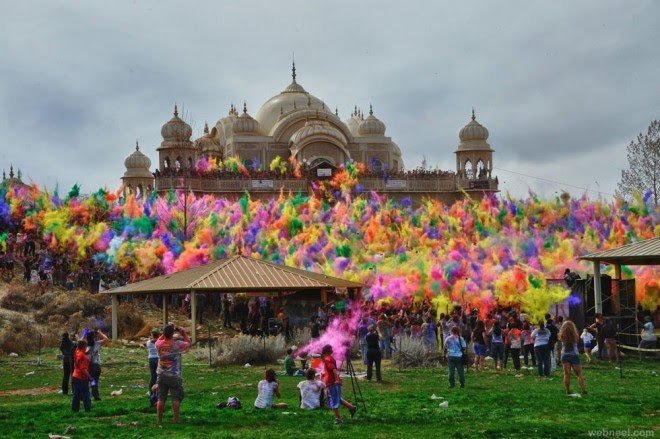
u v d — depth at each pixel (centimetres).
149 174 12006
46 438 1912
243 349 3878
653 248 3906
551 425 1991
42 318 5300
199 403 2484
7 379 3359
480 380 3070
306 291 5041
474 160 11469
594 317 4094
